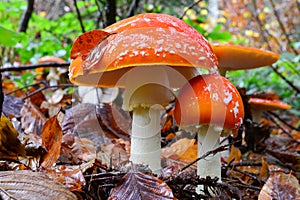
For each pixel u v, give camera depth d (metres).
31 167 0.39
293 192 0.40
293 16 2.05
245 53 0.50
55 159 0.40
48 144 0.41
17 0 1.28
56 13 1.71
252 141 0.65
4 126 0.38
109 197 0.34
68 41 1.25
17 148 0.39
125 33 0.36
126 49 0.35
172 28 0.37
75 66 0.39
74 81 0.41
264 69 1.36
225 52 0.50
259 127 0.64
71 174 0.36
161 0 1.08
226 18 2.51
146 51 0.35
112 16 0.67
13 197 0.30
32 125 0.57
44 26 1.24
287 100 1.32
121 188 0.35
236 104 0.38
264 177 0.48
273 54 0.52
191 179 0.38
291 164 0.61
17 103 0.65
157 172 0.41
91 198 0.35
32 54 1.17
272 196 0.40
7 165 0.37
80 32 1.17
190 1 1.14
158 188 0.34
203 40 0.38
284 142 0.75
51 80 0.97
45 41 1.11
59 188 0.32
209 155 0.40
